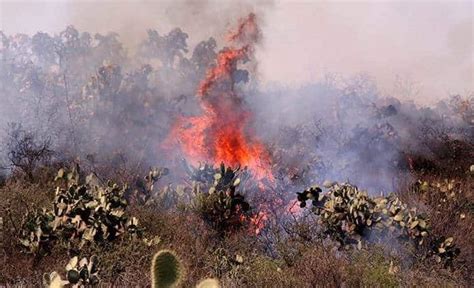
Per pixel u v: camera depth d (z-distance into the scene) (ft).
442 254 27.09
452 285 24.57
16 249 24.35
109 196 28.02
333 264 23.89
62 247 24.45
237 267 24.30
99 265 22.82
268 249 27.61
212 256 25.52
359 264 24.95
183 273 4.15
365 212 27.84
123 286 21.43
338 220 27.96
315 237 27.94
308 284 22.67
